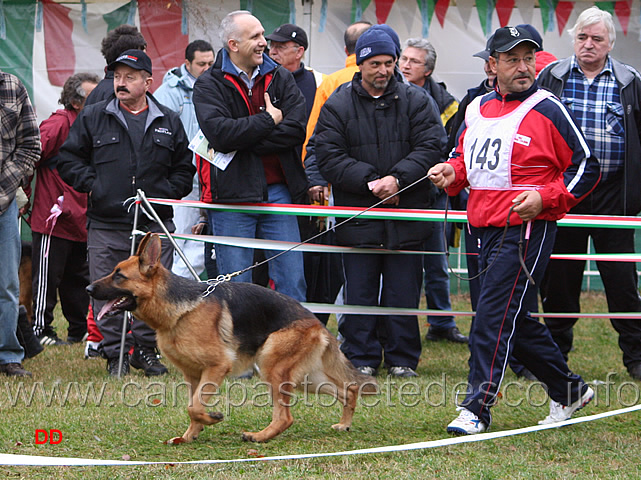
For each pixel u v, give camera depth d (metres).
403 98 9.74
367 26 11.46
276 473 5.93
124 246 9.84
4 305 9.41
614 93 9.85
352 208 9.54
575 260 10.30
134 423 7.43
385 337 11.35
